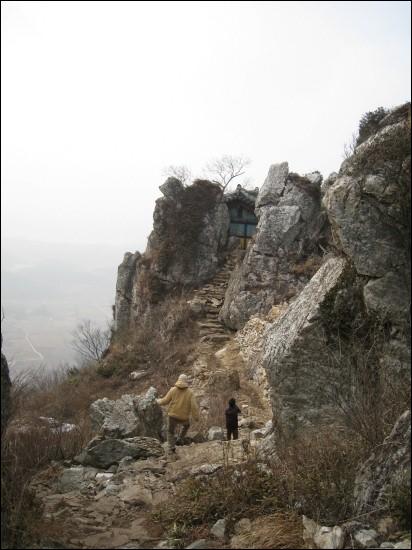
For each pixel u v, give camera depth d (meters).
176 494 6.14
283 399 6.85
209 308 22.14
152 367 19.39
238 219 26.94
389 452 5.02
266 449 7.18
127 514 5.82
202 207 25.12
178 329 21.08
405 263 6.10
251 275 20.52
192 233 24.55
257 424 12.20
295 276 20.06
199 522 5.38
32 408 17.16
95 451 7.82
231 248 26.31
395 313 6.09
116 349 22.39
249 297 19.92
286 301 19.38
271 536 4.87
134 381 18.80
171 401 8.80
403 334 6.04
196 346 19.45
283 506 5.46
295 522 5.12
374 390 6.08
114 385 19.02
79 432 9.23
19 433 8.01
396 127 6.38
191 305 21.83
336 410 6.47
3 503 4.84
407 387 5.75
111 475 7.27
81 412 16.52
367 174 6.41
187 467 7.32
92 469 7.57
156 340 20.91
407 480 4.66
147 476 7.05
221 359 18.11
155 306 23.52
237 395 14.80
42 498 6.23
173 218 24.80
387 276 6.20
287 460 6.10
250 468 6.07
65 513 5.74
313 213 21.41
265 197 21.84
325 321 6.69
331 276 7.14
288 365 6.80
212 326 20.78
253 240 21.73
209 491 5.80
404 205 5.98
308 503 5.23
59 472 7.30
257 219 26.95
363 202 6.39
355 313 6.60
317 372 6.65
